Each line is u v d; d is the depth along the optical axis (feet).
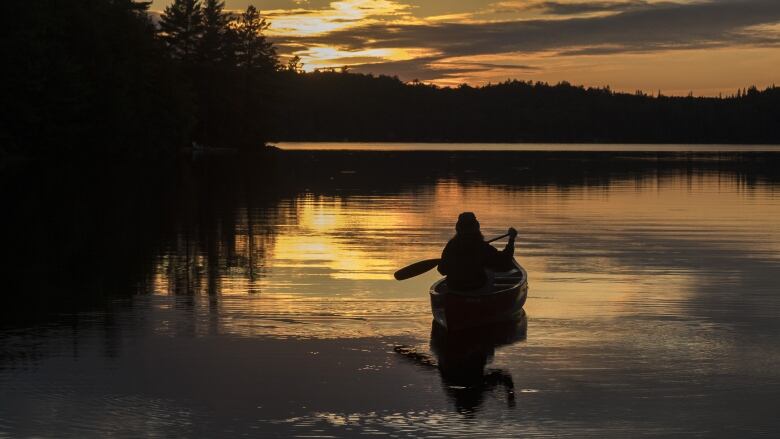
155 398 26.58
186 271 51.47
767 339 34.17
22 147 207.00
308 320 37.68
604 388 27.66
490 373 29.45
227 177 156.25
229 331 35.53
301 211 91.66
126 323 36.96
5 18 191.01
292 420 24.64
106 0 243.81
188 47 369.71
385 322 37.40
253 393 27.14
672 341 33.91
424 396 26.86
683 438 23.26
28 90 192.95
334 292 44.52
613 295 43.78
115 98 224.33
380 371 29.63
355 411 25.43
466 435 23.47
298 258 57.21
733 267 53.01
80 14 219.82
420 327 36.47
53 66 200.34
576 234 71.10
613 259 56.65
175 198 106.42
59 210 88.07
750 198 110.83
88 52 221.05
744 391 27.32
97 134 224.53
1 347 32.71
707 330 35.81
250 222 80.33
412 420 24.64
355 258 57.26
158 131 255.91
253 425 24.23
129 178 146.41
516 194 118.32
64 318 37.91
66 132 207.92
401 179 155.53
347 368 29.99
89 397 26.68
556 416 24.98
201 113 365.81
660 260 56.08
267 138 393.09
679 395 26.96
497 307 36.78
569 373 29.43
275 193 118.11
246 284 46.93
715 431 23.77
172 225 76.84
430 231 73.67
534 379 28.73
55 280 47.93
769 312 39.40
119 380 28.48
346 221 81.92
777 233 71.41
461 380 28.60
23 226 73.82
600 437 23.32
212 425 24.22
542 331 35.76
